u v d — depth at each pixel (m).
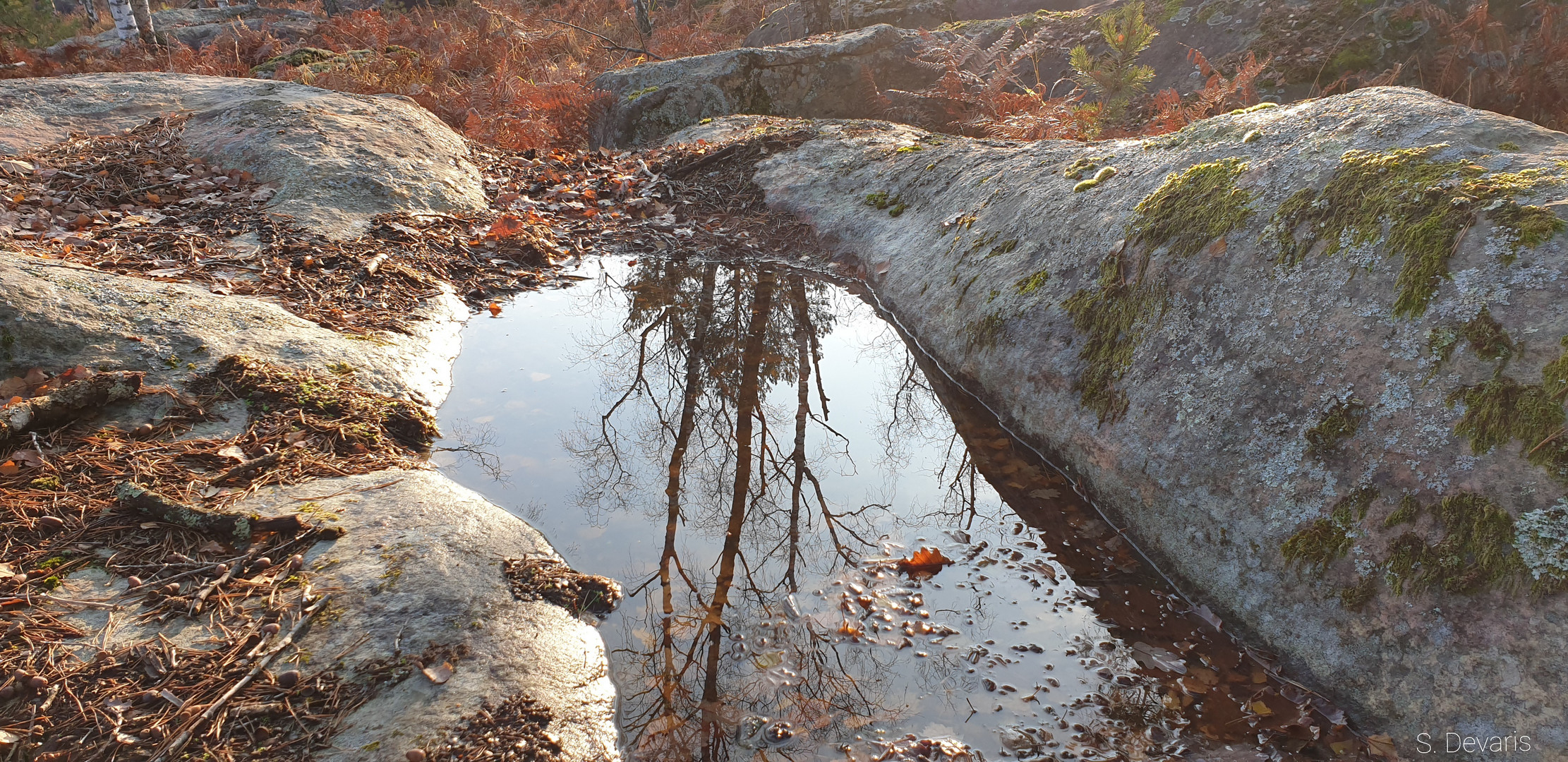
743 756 2.17
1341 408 2.56
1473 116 2.87
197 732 2.04
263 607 2.43
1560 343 2.19
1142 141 4.09
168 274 4.48
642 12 13.61
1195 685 2.40
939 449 3.70
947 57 7.98
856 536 3.12
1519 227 2.41
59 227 5.01
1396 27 6.60
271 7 18.92
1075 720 2.29
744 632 2.61
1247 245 3.07
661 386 4.32
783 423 4.01
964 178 5.13
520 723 2.14
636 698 2.34
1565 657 1.93
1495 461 2.19
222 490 2.94
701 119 8.82
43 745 1.98
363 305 4.63
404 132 6.87
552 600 2.63
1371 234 2.72
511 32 13.30
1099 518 3.21
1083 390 3.42
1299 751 2.16
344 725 2.08
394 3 18.48
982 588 2.83
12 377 3.29
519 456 3.63
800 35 12.01
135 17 13.43
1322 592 2.41
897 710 2.32
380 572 2.59
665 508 3.29
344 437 3.38
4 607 2.35
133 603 2.42
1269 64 6.64
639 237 6.18
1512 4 6.47
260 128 6.41
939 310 4.42
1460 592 2.13
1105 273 3.57
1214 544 2.74
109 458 3.01
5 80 7.29
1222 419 2.86
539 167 7.28
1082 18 8.74
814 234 5.83
